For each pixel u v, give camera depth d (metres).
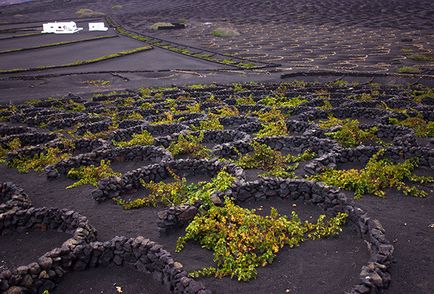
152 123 28.33
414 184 16.95
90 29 110.62
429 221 14.01
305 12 136.00
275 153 20.00
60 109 36.69
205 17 137.00
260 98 37.16
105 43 88.12
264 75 54.88
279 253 12.25
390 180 16.77
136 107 35.19
